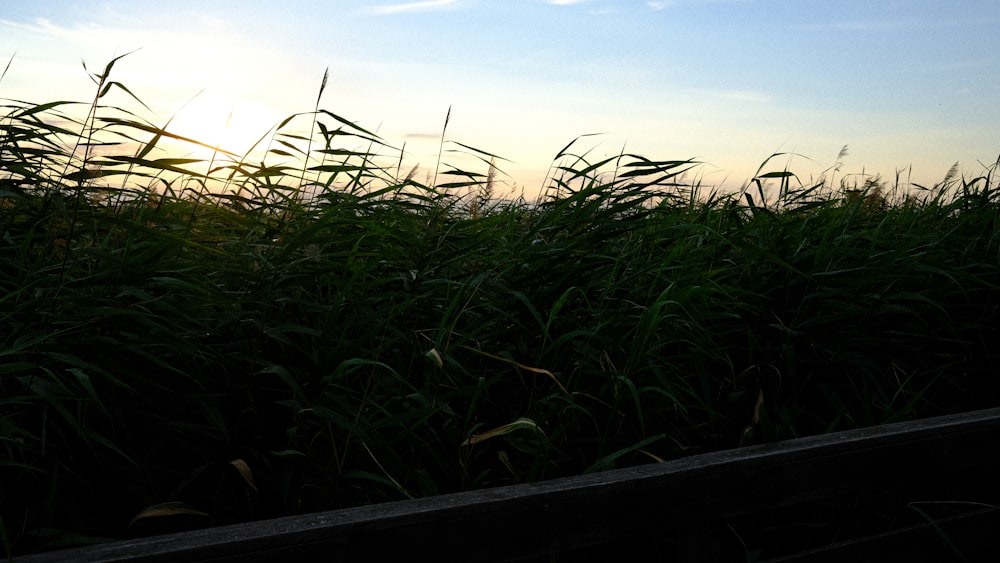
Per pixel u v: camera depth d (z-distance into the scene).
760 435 2.85
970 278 3.52
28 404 2.04
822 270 3.33
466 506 1.63
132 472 2.14
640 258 3.11
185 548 1.37
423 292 2.84
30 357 2.05
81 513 2.10
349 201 2.84
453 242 3.13
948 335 3.67
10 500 2.02
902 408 3.21
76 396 2.03
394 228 3.09
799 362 3.12
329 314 2.50
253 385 2.35
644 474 1.89
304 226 2.97
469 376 2.64
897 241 3.96
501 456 2.34
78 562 1.30
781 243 3.48
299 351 2.54
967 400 3.57
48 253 2.60
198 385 2.33
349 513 1.57
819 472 2.16
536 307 2.81
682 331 2.89
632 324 2.84
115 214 2.71
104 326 2.19
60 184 2.65
